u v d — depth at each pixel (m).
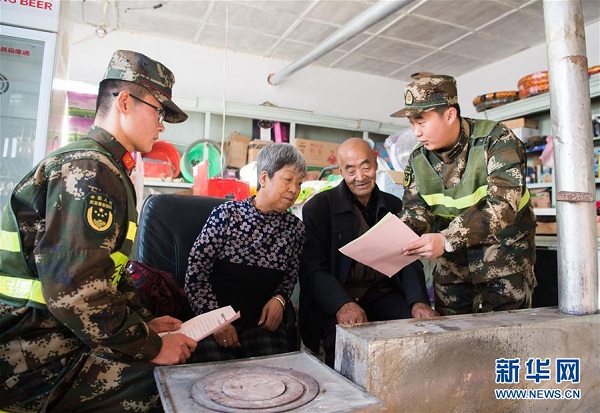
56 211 0.95
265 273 1.67
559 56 1.11
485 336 0.93
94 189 0.98
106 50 4.80
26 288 1.02
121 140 1.16
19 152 1.79
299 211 2.37
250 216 1.63
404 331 0.90
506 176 1.39
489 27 4.60
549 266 2.52
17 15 1.70
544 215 3.29
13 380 1.02
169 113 1.31
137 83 1.14
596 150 3.47
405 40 4.96
